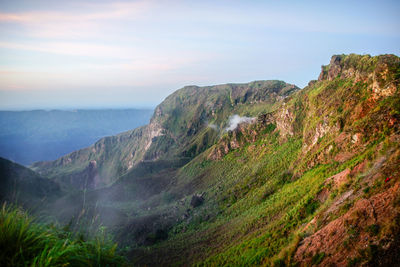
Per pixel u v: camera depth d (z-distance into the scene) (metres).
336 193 24.09
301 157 84.69
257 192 95.44
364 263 10.20
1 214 6.84
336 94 80.56
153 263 66.38
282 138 137.50
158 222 111.31
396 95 42.72
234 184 130.75
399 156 15.39
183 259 62.47
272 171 108.81
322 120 74.62
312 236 16.05
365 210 12.81
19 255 6.46
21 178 149.12
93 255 8.03
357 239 11.66
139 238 96.56
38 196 142.25
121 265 8.91
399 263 9.22
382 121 40.88
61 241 7.40
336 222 14.67
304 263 14.00
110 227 104.69
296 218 34.62
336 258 11.94
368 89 57.94
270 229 39.19
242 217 75.81
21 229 6.78
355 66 84.75
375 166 20.06
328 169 51.09
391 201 11.73
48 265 6.32
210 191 142.25
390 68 49.28
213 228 83.31
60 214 89.25
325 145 62.50
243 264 30.05
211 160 197.25
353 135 48.28
